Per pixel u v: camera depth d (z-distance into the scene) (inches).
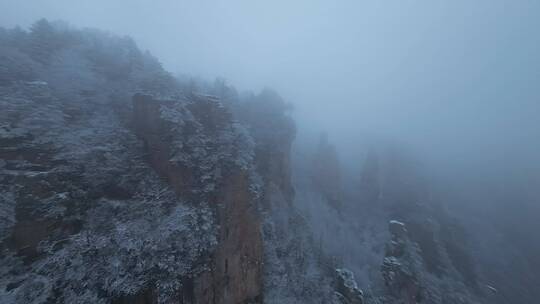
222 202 728.3
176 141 714.2
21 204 496.7
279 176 1428.4
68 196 566.9
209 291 636.1
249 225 789.9
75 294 468.4
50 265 478.9
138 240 579.2
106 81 954.7
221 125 874.1
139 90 870.4
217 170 749.3
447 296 1226.6
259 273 802.2
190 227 646.5
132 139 770.8
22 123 606.9
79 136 693.3
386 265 1223.5
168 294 551.5
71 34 1086.4
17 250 467.2
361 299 1000.2
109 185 648.4
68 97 794.8
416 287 1127.0
